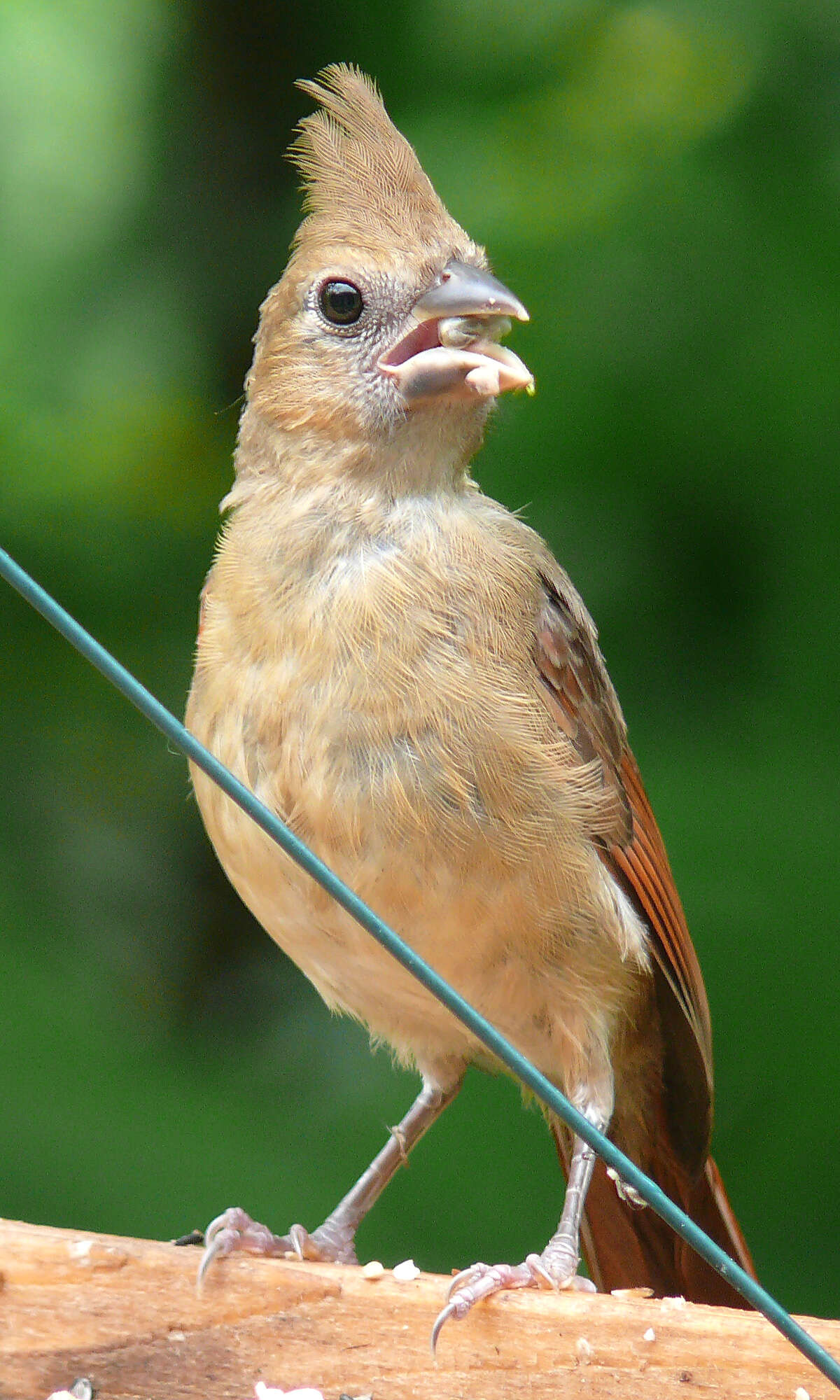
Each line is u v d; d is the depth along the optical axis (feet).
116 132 45.39
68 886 42.50
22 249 45.09
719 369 36.70
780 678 37.60
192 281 44.39
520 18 39.78
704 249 36.76
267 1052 38.75
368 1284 16.96
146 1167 32.89
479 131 38.68
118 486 43.78
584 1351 16.76
